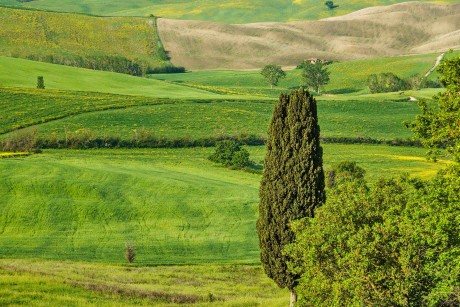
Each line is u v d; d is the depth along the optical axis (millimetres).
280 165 81812
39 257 130125
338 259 62969
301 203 80688
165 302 85250
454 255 56312
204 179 198000
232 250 141750
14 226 152125
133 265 122750
